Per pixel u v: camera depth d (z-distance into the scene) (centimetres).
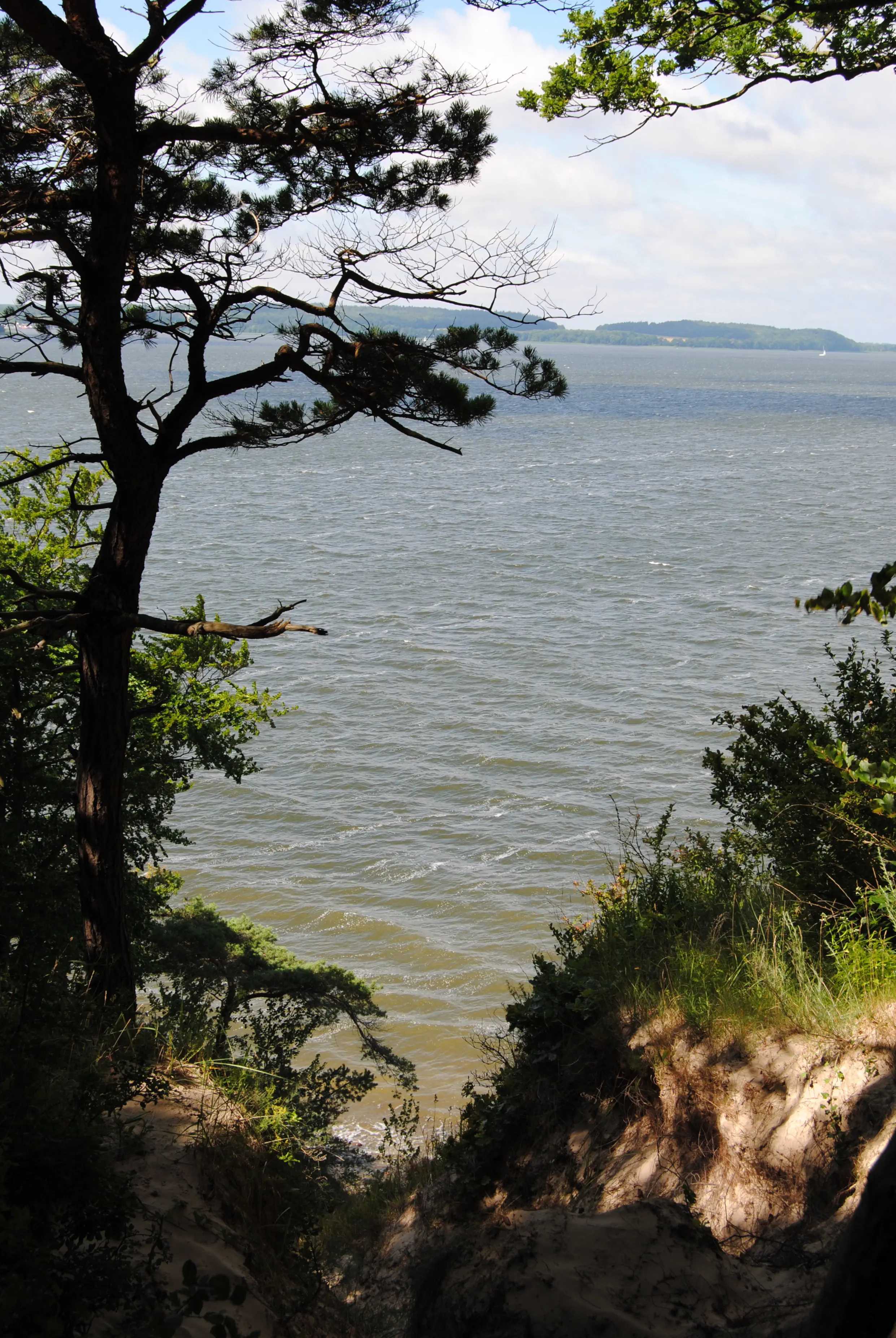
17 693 1255
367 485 13238
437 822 4525
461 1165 688
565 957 799
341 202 1042
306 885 4094
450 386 906
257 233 1007
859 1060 500
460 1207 660
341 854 4297
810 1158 479
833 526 10456
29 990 598
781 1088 522
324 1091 1484
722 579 8206
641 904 792
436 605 7506
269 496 12144
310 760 5062
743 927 689
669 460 16088
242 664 1504
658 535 10019
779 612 7238
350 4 901
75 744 1360
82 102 977
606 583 8156
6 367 889
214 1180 520
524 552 9250
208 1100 610
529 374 938
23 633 1095
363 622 7056
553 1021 693
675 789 4703
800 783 777
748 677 5988
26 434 13675
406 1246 654
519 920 3872
